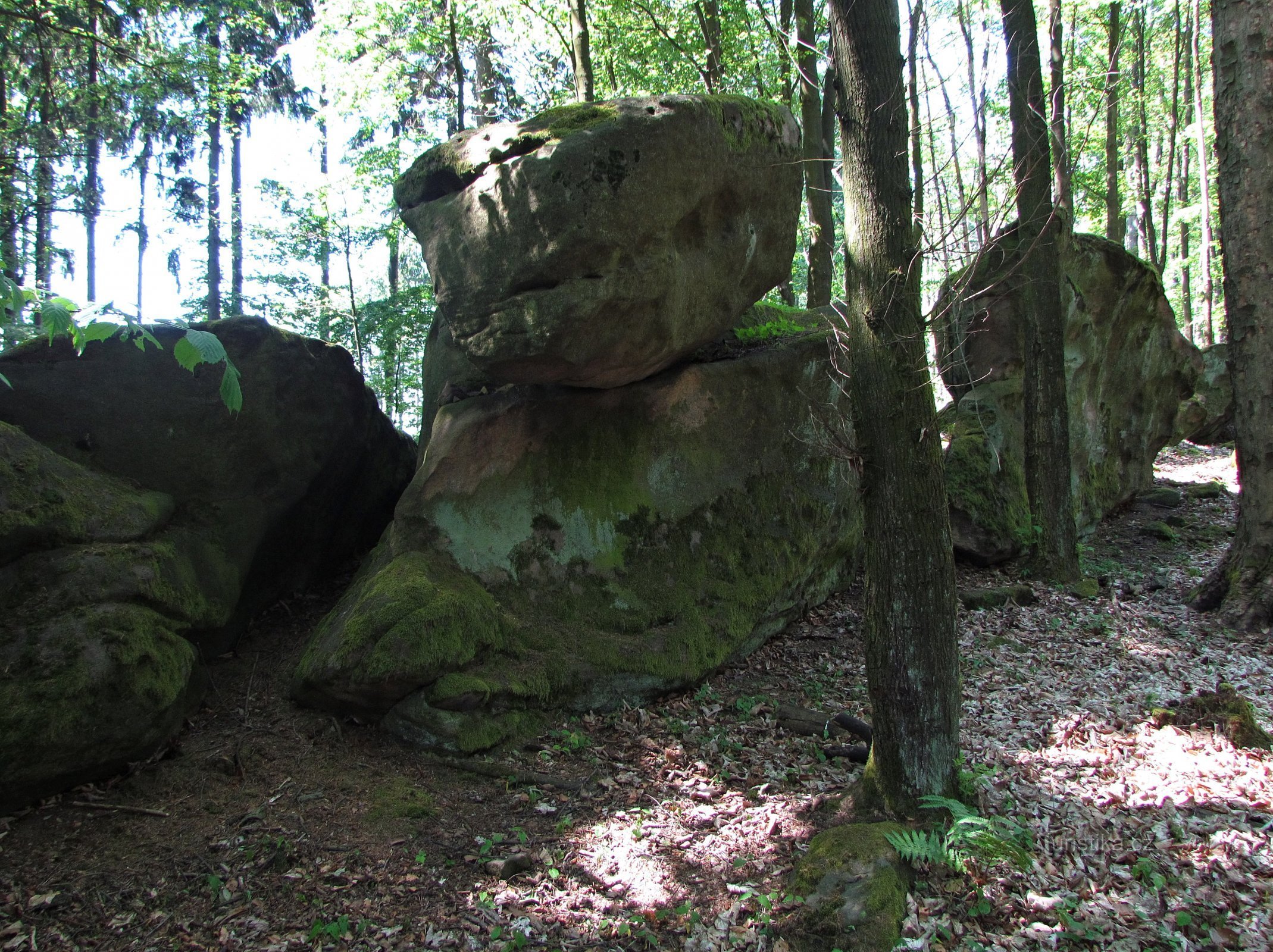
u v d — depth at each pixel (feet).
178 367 21.02
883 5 13.83
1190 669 22.88
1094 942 11.96
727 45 48.34
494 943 12.23
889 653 14.48
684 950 12.21
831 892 12.64
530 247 17.24
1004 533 31.65
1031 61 28.22
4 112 41.29
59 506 16.89
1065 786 16.40
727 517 23.71
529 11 47.42
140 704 15.55
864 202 14.14
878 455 14.30
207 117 46.85
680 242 19.80
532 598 20.62
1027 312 30.86
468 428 21.31
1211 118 78.43
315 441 23.13
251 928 12.37
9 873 13.16
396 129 56.34
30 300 6.90
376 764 16.92
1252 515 26.68
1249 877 13.21
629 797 16.33
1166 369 45.83
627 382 21.70
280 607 23.41
